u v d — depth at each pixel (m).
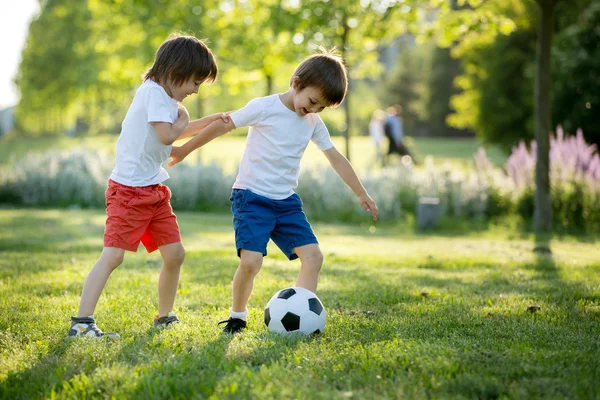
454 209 13.98
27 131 76.44
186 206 16.44
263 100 4.29
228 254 8.37
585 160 12.89
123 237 4.07
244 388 2.91
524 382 3.05
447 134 56.66
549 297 5.43
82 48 36.25
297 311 4.04
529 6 20.72
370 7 14.95
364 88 72.69
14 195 17.44
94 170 17.31
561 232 11.98
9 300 5.19
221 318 4.59
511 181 13.88
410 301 5.35
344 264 7.85
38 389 3.03
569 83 19.28
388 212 14.16
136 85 21.81
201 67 4.12
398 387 2.98
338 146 38.28
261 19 15.79
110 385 3.01
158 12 16.77
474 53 24.61
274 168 4.25
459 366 3.27
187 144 4.31
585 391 2.95
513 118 23.89
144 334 4.04
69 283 6.07
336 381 3.09
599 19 19.36
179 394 2.89
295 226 4.28
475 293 5.74
